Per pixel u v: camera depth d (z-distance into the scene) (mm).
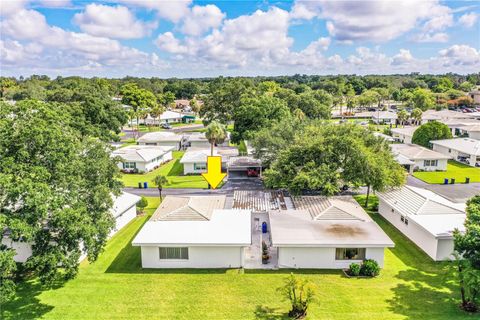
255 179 56594
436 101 146375
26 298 24125
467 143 66312
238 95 98688
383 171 37719
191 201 35062
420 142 73062
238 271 27766
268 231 35688
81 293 24734
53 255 22062
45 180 23500
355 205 35375
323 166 37969
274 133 52344
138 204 42062
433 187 50688
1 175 20688
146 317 22000
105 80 198750
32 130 22812
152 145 80812
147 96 145500
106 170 31328
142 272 27766
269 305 23125
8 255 20047
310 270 27797
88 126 66500
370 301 23344
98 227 25812
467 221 24375
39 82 194000
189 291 24891
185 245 27656
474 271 21094
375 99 156000
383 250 27656
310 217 32281
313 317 21688
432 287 25047
